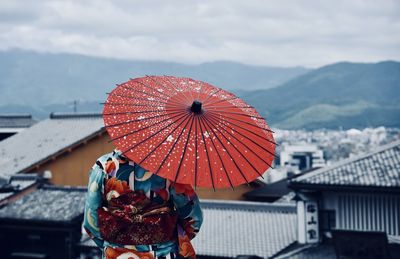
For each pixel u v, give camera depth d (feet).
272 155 11.82
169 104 11.58
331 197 81.10
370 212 78.89
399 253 74.43
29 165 146.30
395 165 81.71
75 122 165.27
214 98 12.28
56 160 148.56
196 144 10.96
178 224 11.75
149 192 11.25
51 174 148.36
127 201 11.19
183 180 10.41
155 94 11.85
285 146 378.12
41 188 111.96
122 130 11.00
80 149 148.56
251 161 11.32
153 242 11.23
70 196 107.65
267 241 94.79
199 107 11.31
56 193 109.19
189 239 11.71
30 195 109.09
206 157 10.87
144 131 10.95
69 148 146.72
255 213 104.32
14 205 105.19
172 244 11.50
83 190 109.19
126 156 10.55
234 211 105.60
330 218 81.76
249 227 100.12
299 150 374.84
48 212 101.30
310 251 80.28
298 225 83.61
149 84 12.23
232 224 101.60
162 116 11.27
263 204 104.73
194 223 11.73
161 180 11.29
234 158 11.16
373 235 74.38
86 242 97.25
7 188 108.58
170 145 10.78
